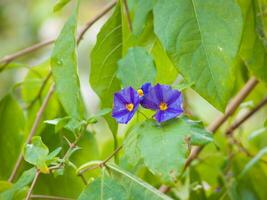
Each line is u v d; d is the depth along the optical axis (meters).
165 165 0.74
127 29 0.93
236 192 1.06
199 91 0.80
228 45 0.81
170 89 0.77
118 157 0.86
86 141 0.99
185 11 0.83
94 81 0.91
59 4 0.92
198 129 0.78
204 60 0.81
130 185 0.80
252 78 1.07
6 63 1.08
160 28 0.83
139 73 0.82
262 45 0.91
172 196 1.02
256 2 0.91
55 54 0.84
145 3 0.94
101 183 0.79
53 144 0.97
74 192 1.00
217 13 0.82
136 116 0.83
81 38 0.98
